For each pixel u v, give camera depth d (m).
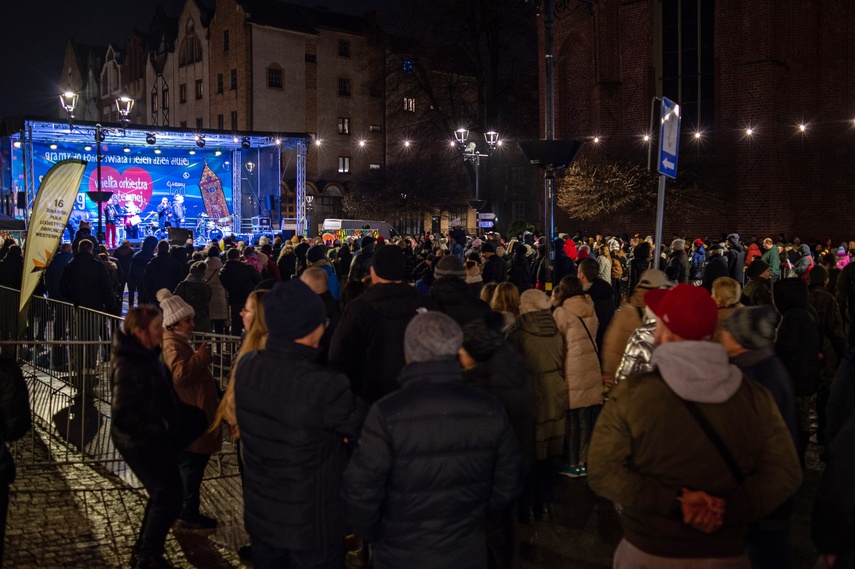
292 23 53.16
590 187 30.75
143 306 4.64
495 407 3.08
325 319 3.52
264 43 51.81
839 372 3.81
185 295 10.92
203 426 5.00
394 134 56.59
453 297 5.02
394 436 2.93
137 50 66.12
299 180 30.86
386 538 3.03
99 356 8.23
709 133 30.70
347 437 3.46
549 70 11.34
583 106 33.81
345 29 55.75
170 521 4.70
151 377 4.54
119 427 4.50
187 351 5.32
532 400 4.35
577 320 6.34
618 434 2.86
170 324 5.31
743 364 3.75
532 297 5.64
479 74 42.12
